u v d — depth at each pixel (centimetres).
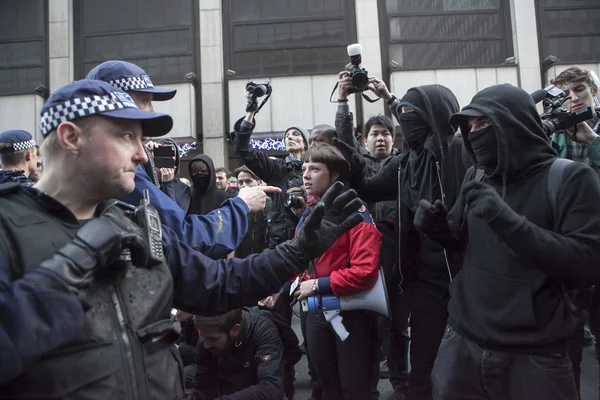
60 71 1273
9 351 118
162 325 155
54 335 122
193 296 178
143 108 234
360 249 294
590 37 1266
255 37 1299
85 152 147
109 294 146
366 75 362
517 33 1242
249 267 181
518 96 225
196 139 1266
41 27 1310
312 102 1234
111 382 139
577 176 206
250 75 1283
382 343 443
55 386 132
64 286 126
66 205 152
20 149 398
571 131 306
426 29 1288
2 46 1309
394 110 362
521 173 222
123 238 140
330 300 291
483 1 1291
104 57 1309
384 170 343
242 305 183
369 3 1264
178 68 1296
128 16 1312
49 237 139
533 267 208
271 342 299
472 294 222
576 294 224
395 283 336
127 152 153
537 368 204
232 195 512
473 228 228
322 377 311
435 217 235
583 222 201
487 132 226
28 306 121
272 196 482
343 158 316
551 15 1273
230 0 1305
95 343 139
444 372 229
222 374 310
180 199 317
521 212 217
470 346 222
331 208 186
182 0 1308
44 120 150
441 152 291
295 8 1302
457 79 1217
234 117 1239
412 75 1216
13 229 135
